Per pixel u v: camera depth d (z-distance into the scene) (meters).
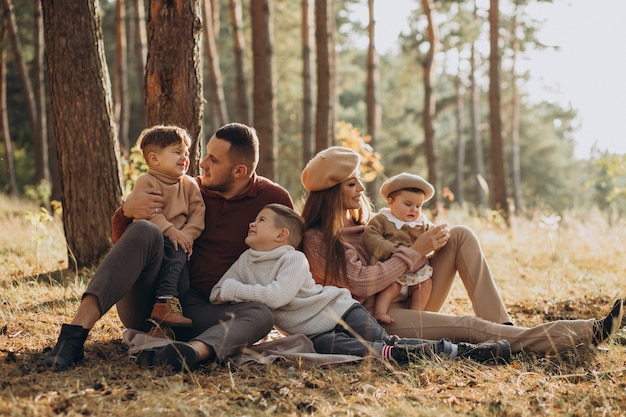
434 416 3.19
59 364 3.67
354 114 42.53
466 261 4.48
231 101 33.53
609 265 8.75
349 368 3.90
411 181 4.50
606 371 3.80
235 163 4.24
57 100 6.84
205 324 4.00
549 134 48.62
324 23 13.81
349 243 4.48
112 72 31.69
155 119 6.12
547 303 6.32
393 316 4.36
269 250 4.14
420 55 30.20
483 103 46.19
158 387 3.46
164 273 3.97
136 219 4.09
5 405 3.07
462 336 4.26
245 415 3.13
